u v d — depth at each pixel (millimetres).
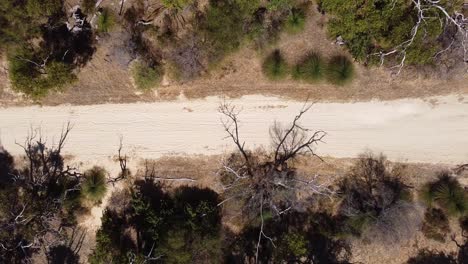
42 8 21688
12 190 23953
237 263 24000
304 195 23891
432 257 23625
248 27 22734
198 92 23828
